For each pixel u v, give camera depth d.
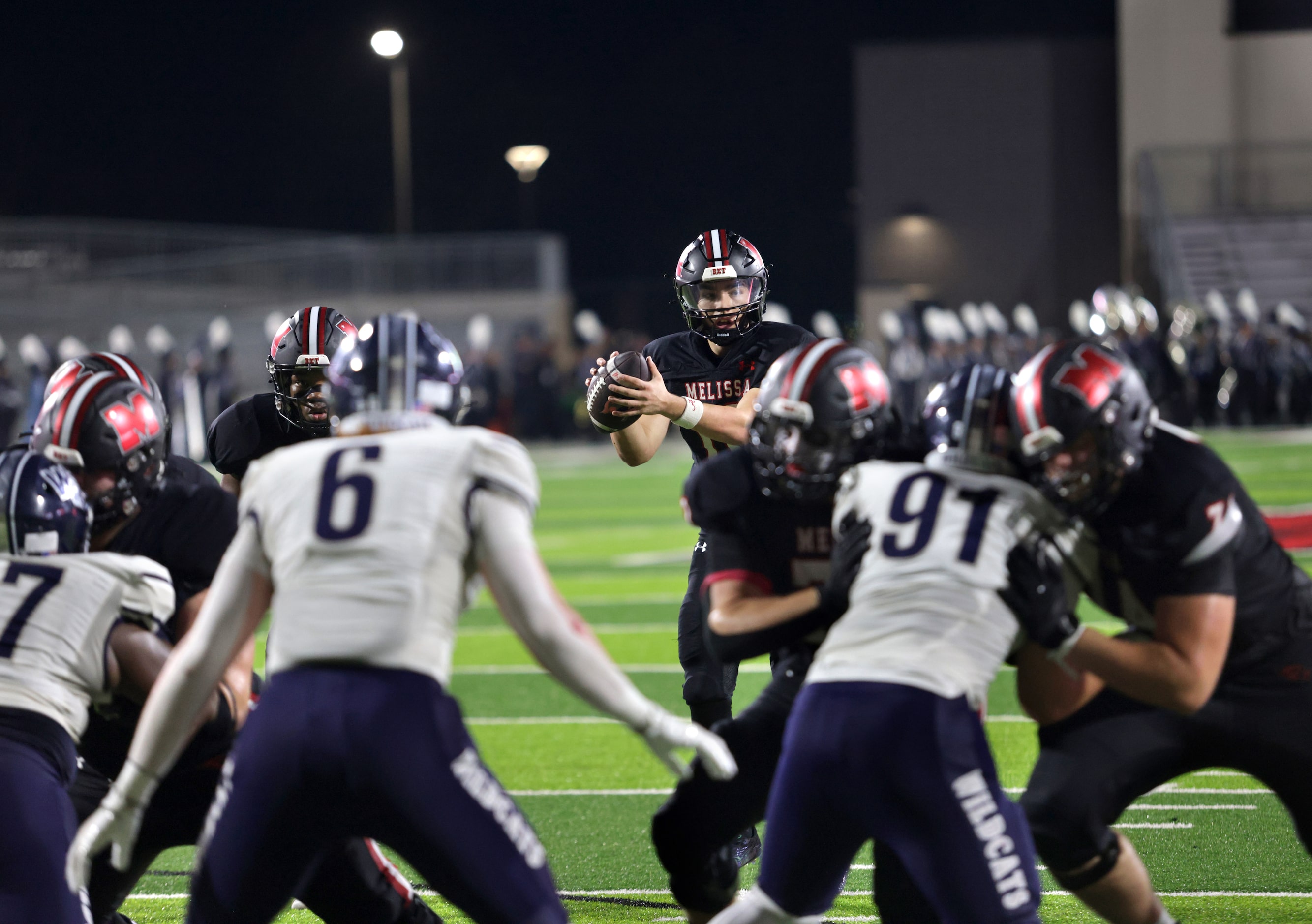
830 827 9.28
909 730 9.01
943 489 9.53
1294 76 100.81
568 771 19.05
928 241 112.38
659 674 24.69
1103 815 10.57
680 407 14.61
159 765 9.25
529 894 8.73
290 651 8.84
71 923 9.28
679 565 38.16
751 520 10.63
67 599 9.80
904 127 112.25
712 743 9.32
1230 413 77.38
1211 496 9.88
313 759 8.62
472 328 90.94
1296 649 10.68
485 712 22.58
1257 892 13.81
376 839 9.03
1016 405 9.77
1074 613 9.94
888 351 89.00
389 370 9.59
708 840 10.84
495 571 9.01
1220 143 101.88
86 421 10.48
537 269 102.50
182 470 11.40
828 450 10.02
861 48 112.31
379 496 8.97
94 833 9.22
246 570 9.23
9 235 97.88
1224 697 10.69
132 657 9.93
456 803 8.65
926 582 9.25
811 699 9.38
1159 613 9.99
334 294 102.00
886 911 10.29
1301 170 100.19
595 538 44.69
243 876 8.84
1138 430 9.73
